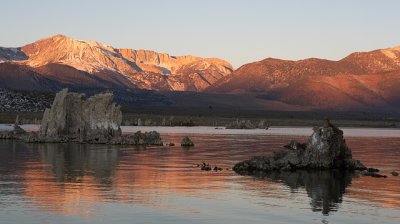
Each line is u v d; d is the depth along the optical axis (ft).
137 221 115.14
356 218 120.98
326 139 211.20
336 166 211.20
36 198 137.49
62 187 155.12
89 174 184.96
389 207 132.98
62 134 374.84
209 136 456.45
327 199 142.82
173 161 233.96
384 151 301.43
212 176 184.44
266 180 176.55
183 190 153.79
